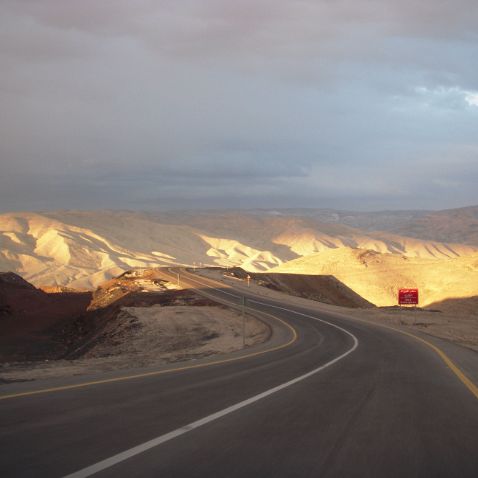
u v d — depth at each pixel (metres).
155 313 50.50
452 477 6.26
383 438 7.97
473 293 96.81
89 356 38.56
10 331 62.41
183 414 9.46
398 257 135.50
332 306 65.25
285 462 6.66
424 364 18.44
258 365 18.06
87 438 7.70
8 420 8.88
